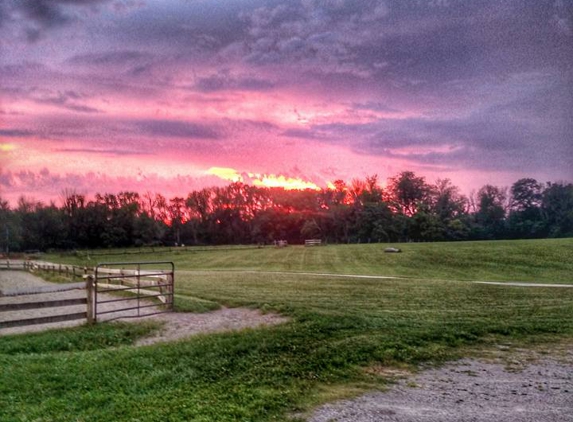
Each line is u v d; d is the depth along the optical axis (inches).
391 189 4847.4
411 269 1809.8
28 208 4404.5
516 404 321.1
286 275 1395.2
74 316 552.4
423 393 344.2
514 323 581.6
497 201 4650.6
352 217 4630.9
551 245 2144.4
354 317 590.2
